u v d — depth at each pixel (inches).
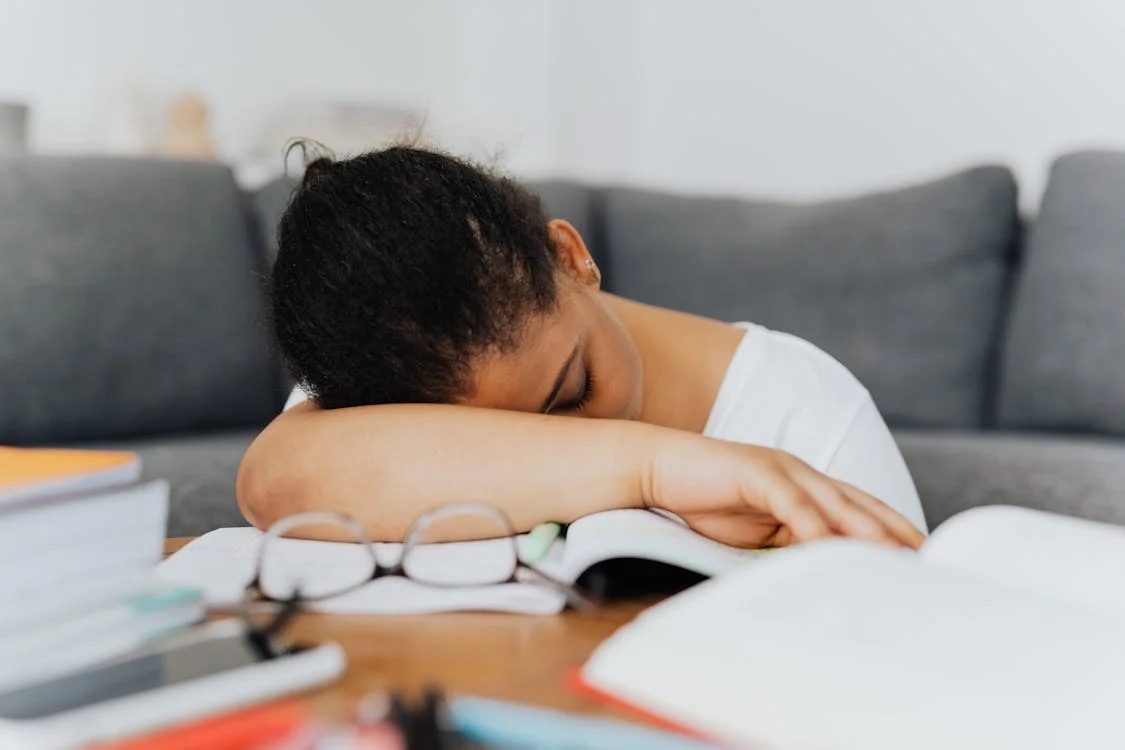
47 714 13.9
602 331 28.6
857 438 33.5
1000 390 68.4
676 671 13.8
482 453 24.5
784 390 33.9
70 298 64.2
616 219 79.6
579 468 23.8
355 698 14.8
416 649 17.4
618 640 14.6
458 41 115.0
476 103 115.3
